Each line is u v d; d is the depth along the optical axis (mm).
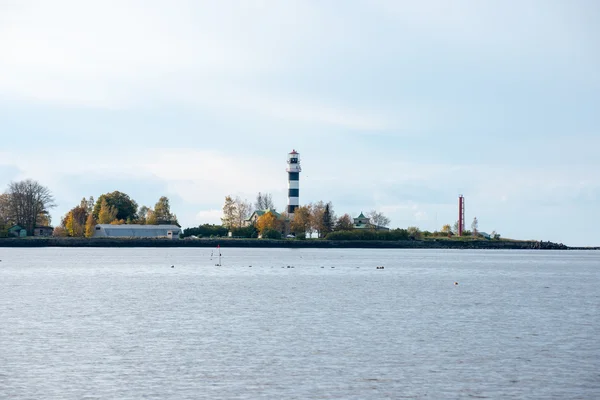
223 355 69375
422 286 152000
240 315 97312
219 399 55188
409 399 55438
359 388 58219
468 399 55562
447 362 67000
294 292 133125
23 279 164125
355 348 73000
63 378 60500
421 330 84625
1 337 78125
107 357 68250
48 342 75438
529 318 96500
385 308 106938
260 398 55438
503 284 162875
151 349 72062
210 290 136375
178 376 61469
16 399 54844
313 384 59250
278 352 70812
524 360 67938
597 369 64500
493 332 83500
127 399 54969
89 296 123000
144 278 169875
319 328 85625
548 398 56000
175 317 95062
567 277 194875
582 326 88812
